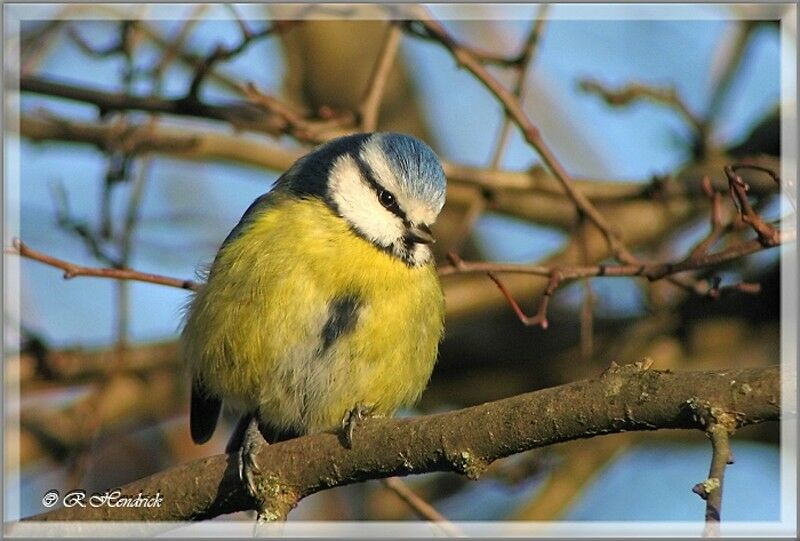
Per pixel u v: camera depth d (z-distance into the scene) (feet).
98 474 38.88
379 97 33.37
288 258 27.55
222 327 27.81
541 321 28.27
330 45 47.21
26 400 37.40
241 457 23.15
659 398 18.67
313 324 27.43
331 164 29.63
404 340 28.19
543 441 19.84
